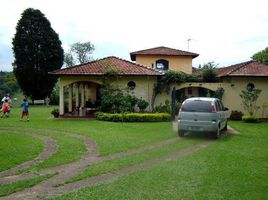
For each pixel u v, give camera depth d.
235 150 13.05
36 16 48.00
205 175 9.16
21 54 47.38
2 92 59.69
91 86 30.61
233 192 7.65
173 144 14.43
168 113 24.61
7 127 19.73
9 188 8.03
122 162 10.88
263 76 26.62
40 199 7.27
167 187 8.06
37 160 11.21
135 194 7.54
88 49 77.81
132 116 22.78
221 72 30.59
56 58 49.03
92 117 25.94
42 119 24.66
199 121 15.92
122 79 26.72
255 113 27.12
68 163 10.83
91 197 7.34
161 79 27.05
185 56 34.69
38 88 48.28
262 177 8.97
